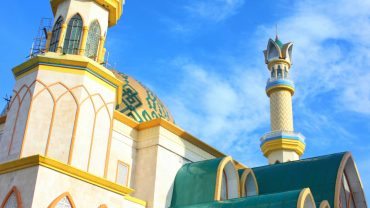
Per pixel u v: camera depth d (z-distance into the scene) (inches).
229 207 718.5
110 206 664.4
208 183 823.1
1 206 608.1
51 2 831.7
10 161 622.8
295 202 660.7
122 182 840.9
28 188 586.9
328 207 744.3
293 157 1310.3
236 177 877.2
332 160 943.0
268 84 1480.1
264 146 1353.3
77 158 666.2
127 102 1032.8
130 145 885.8
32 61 721.6
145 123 903.1
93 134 701.9
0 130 887.7
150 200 820.6
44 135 665.0
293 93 1475.1
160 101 1147.9
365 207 956.6
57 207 597.9
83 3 810.2
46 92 695.1
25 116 682.2
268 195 710.5
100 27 812.6
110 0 831.1
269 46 1582.2
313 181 919.0
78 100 695.7
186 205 806.5
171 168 879.1
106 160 712.4
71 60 717.3
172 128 906.7
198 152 962.7
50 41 796.6
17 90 726.5
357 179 962.7
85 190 637.3
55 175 607.8
